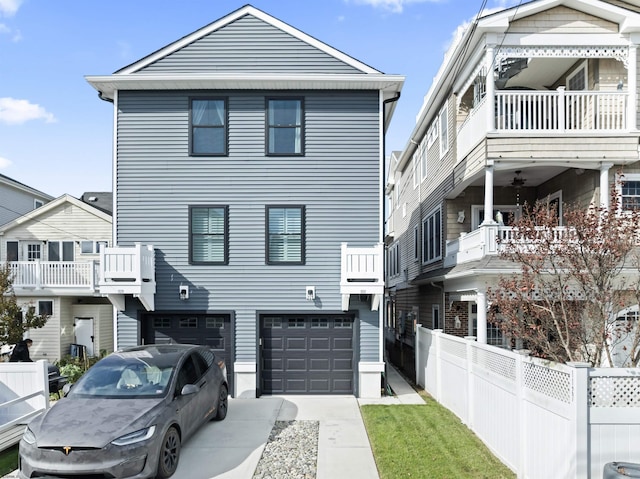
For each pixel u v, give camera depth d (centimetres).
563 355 713
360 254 1005
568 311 672
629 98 1009
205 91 1091
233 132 1089
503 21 1001
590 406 452
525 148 1015
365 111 1091
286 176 1084
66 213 1728
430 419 830
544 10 1019
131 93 1093
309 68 1098
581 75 1138
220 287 1070
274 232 1080
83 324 1662
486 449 671
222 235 1079
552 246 732
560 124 1013
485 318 1003
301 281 1069
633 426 447
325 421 837
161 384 648
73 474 511
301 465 626
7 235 1722
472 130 1132
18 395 732
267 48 1102
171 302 1066
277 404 965
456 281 1218
